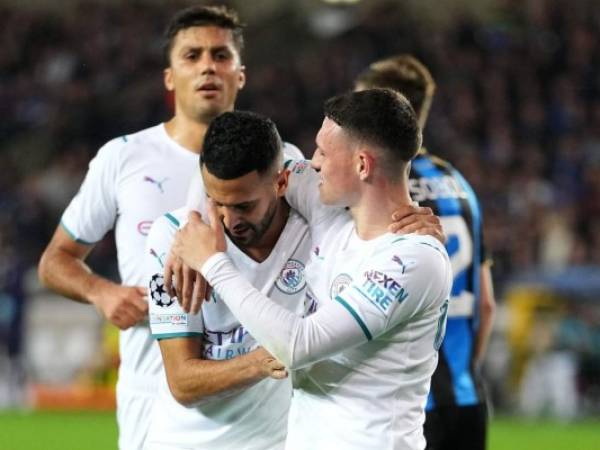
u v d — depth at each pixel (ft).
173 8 228.84
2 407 147.74
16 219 187.93
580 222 182.60
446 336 58.23
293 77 207.72
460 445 58.23
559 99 208.64
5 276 153.79
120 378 58.08
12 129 216.95
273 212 44.32
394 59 63.00
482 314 61.57
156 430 47.21
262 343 41.04
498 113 206.59
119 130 208.54
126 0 230.89
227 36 58.80
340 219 44.83
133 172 58.08
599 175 190.60
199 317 44.68
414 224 42.32
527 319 145.69
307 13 225.56
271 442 46.19
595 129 205.36
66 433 114.42
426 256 41.52
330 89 205.67
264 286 45.14
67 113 213.66
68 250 60.49
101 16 229.45
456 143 199.93
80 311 150.61
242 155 41.73
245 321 41.11
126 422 57.67
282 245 45.42
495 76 212.43
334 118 42.75
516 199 186.70
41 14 231.50
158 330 44.73
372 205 42.68
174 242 43.09
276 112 202.49
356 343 40.73
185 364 43.86
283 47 220.84
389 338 41.65
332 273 43.55
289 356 40.34
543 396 143.02
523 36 219.41
